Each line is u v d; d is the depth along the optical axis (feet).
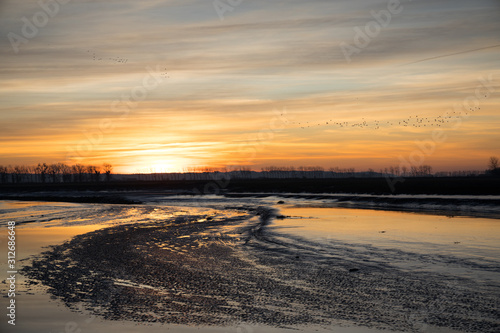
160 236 102.17
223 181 529.45
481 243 77.05
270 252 76.33
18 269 64.75
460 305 43.39
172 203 249.75
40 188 480.64
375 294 48.08
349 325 38.63
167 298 48.08
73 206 231.71
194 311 43.14
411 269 59.31
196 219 146.72
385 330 37.37
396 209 162.50
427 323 38.81
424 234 89.97
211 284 54.13
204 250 80.74
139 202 259.60
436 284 51.29
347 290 50.11
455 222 112.06
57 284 54.95
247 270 61.98
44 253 79.10
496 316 40.06
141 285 54.19
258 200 252.42
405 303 44.60
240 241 90.94
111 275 60.18
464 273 55.93
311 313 42.11
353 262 65.26
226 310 43.39
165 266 66.08
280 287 52.03
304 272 59.82
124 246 87.20
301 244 83.10
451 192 210.59
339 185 307.99
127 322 39.83
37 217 161.17
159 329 37.91
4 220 148.97
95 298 48.26
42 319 40.75
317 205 198.18
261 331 37.35
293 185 361.51
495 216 127.03
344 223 114.93
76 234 106.93
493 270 57.11
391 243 80.02
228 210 187.73
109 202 267.18
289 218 134.51
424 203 178.50
